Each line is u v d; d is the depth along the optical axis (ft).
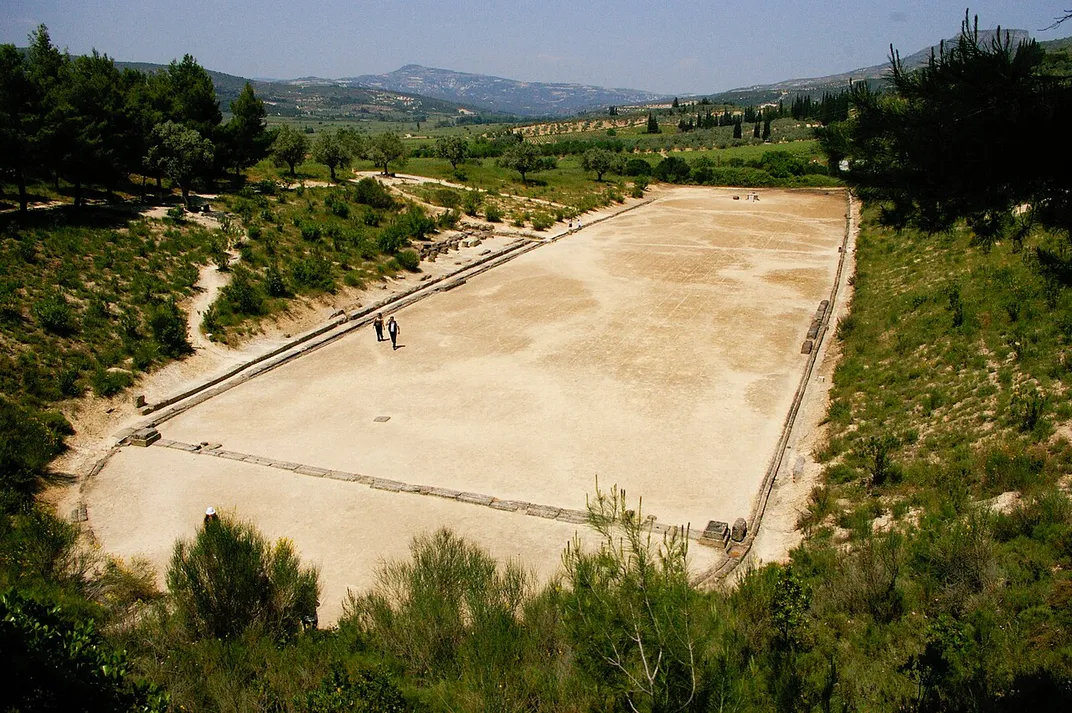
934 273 107.96
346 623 42.24
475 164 327.06
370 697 31.71
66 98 132.16
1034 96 25.68
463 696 33.27
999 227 28.81
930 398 70.74
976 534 44.01
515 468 71.41
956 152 28.22
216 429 81.87
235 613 41.29
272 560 45.93
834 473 63.87
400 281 140.87
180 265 120.67
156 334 97.45
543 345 107.24
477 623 38.68
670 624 24.80
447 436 78.79
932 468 58.49
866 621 39.86
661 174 310.86
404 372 98.22
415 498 65.77
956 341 80.84
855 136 32.09
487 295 135.44
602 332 112.47
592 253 171.01
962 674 32.94
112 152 134.92
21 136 117.70
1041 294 81.46
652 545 55.98
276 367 100.78
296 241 143.33
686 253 169.99
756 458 72.49
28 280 99.35
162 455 75.20
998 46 26.09
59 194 150.71
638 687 24.02
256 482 69.36
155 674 34.86
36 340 87.10
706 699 24.63
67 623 31.60
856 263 146.20
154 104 178.70
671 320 118.01
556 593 40.14
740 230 199.52
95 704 25.49
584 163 292.40
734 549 55.88
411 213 175.73
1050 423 58.23
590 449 74.90
